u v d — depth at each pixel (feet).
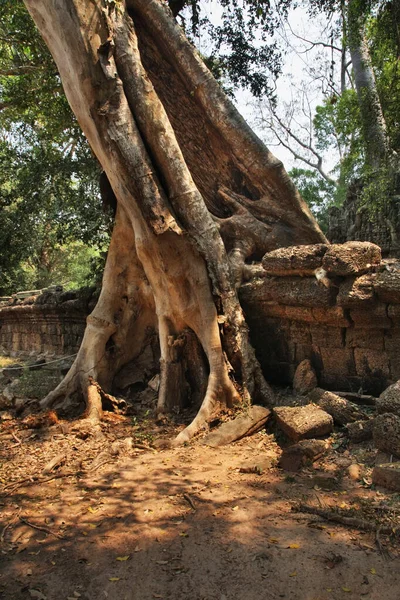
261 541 10.12
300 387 20.38
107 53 20.48
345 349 19.19
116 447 16.78
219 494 12.58
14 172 42.24
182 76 27.20
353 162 51.19
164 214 20.53
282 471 14.26
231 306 21.33
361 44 41.24
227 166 28.22
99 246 38.91
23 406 23.21
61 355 40.93
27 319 47.39
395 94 37.96
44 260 82.99
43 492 13.26
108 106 20.67
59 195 39.40
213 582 8.89
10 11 36.17
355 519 10.64
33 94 38.86
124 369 25.45
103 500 12.46
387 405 14.38
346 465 14.24
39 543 10.39
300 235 26.22
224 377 20.02
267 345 22.75
